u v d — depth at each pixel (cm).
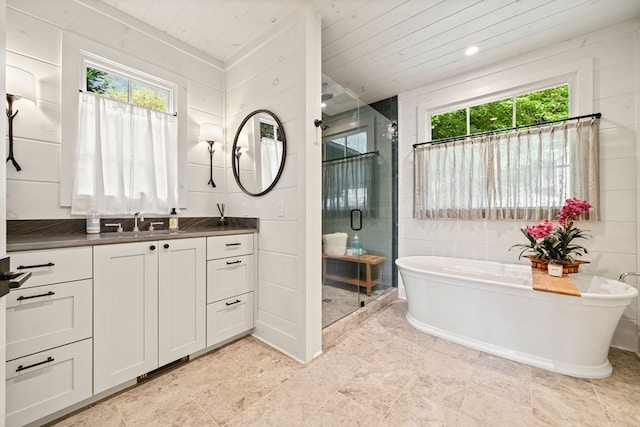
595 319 162
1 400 77
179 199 228
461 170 270
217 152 255
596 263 209
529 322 182
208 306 187
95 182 182
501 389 154
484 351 196
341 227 254
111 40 190
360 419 132
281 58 202
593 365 166
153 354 159
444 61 253
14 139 153
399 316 266
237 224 242
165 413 135
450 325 216
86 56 183
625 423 129
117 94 202
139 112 206
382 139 317
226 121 257
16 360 114
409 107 314
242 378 164
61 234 167
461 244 278
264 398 146
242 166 237
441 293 220
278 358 187
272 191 209
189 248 176
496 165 251
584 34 215
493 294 194
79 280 131
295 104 191
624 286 178
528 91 244
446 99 287
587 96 213
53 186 166
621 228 201
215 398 146
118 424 128
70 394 129
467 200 267
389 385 158
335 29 207
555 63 227
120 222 194
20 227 155
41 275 120
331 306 238
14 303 114
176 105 226
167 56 219
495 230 258
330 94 239
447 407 140
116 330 144
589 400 145
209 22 204
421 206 299
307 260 185
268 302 210
